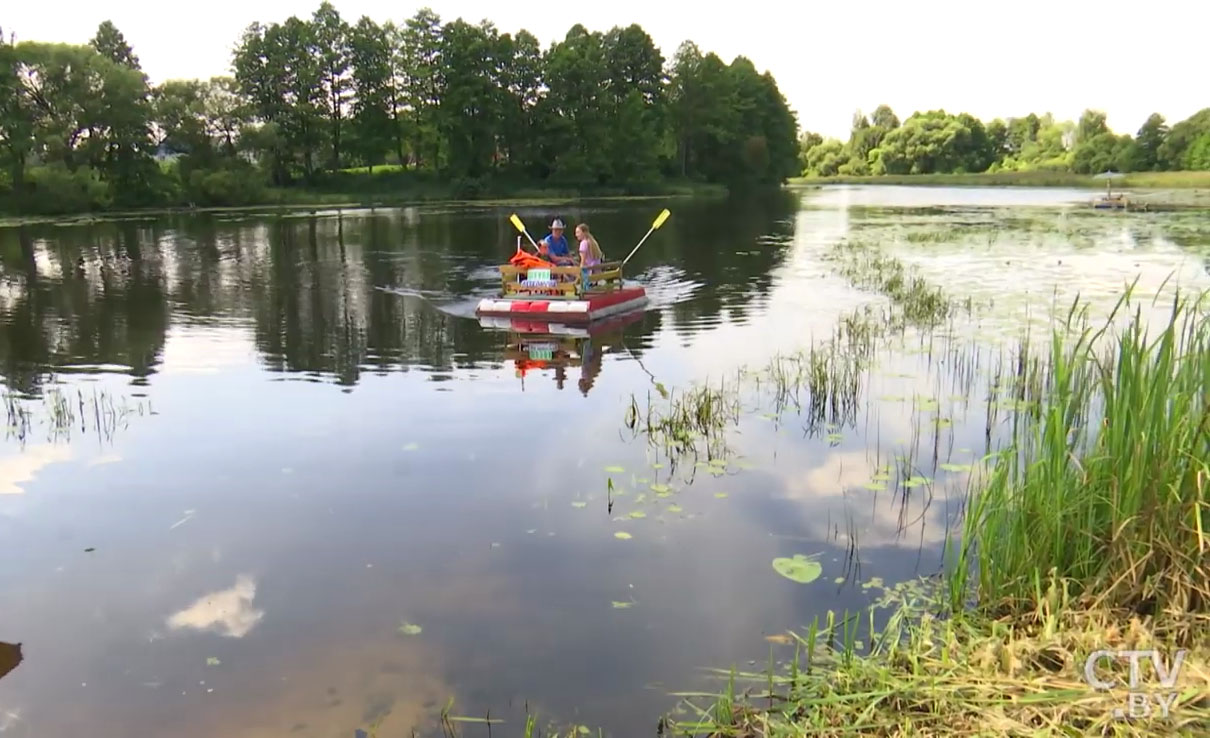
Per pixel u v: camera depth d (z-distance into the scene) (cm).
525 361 894
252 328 1088
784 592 414
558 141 5484
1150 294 1202
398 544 467
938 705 302
